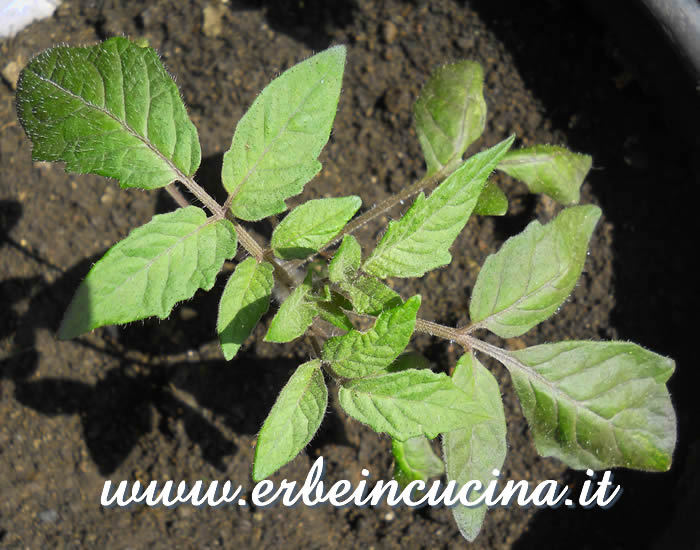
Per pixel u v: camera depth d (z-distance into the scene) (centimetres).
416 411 19
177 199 24
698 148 28
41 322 28
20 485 28
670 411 23
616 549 28
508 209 30
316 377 20
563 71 30
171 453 28
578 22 31
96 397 28
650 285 29
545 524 28
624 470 29
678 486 28
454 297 29
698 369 28
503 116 30
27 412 28
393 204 25
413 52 30
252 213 20
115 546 28
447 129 26
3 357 28
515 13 31
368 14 31
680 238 29
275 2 31
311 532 28
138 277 19
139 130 20
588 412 23
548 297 23
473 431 22
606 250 29
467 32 31
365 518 28
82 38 30
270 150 20
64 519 28
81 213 29
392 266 20
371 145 30
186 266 19
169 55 30
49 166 29
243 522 28
